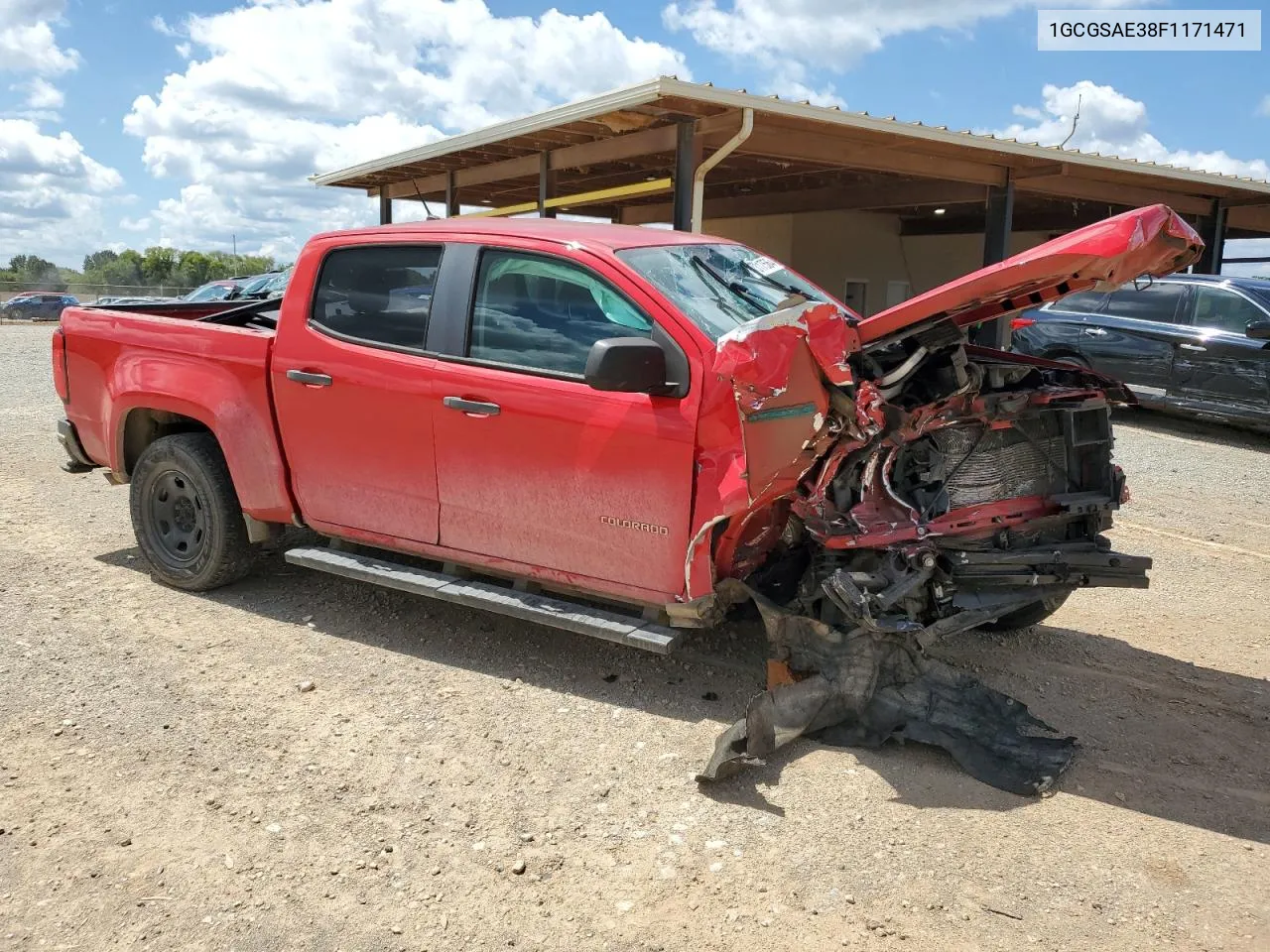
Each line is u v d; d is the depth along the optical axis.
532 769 3.44
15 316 38.75
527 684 4.10
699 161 13.59
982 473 3.89
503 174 15.61
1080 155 13.61
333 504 4.56
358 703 3.89
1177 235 3.28
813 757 3.57
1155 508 7.57
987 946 2.60
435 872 2.87
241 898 2.73
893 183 17.34
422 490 4.25
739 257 4.53
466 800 3.24
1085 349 11.58
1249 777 3.53
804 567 3.89
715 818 3.17
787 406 3.23
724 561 3.72
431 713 3.82
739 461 3.43
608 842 3.04
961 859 2.98
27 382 13.16
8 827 3.01
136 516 5.12
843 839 3.07
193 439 4.93
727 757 3.30
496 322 4.04
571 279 3.91
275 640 4.50
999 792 3.36
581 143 13.27
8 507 6.62
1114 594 5.59
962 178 14.18
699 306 3.77
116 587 5.11
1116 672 4.45
